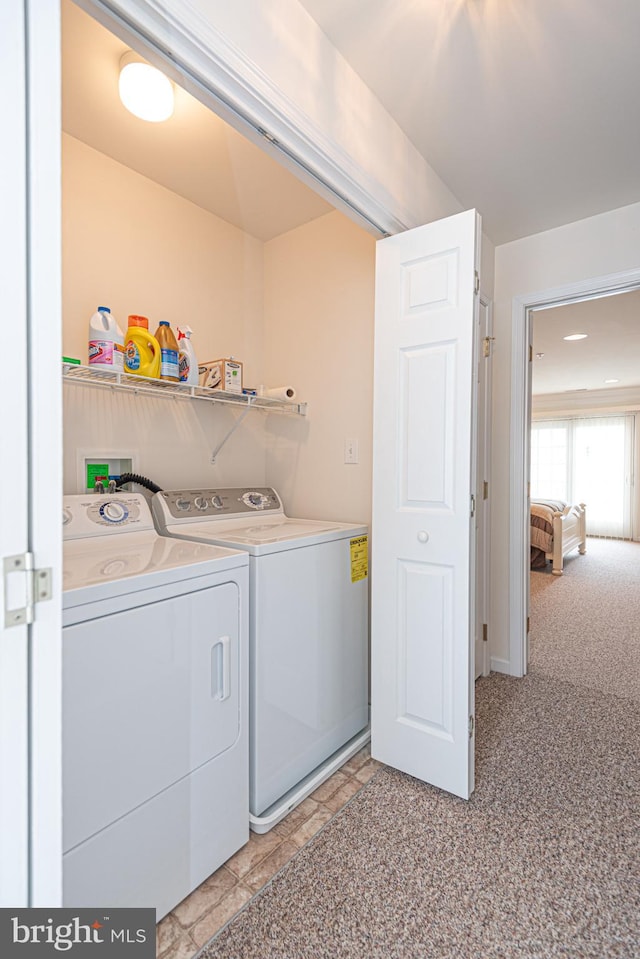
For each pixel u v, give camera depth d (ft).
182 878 3.88
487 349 8.16
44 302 2.11
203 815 4.07
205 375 6.57
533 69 4.59
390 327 5.53
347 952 3.47
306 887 4.02
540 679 8.18
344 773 5.62
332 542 5.84
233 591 4.38
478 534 8.17
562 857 4.31
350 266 7.09
